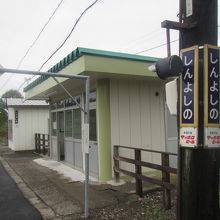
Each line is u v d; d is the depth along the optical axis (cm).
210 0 269
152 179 536
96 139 746
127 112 744
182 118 266
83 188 666
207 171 258
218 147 256
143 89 775
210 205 259
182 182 267
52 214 502
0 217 498
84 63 590
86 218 474
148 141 773
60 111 1066
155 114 792
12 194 650
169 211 491
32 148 1625
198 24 268
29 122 1625
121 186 659
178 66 261
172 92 281
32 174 874
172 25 268
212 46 260
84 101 826
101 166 718
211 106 256
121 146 664
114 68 625
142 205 529
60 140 1098
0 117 2625
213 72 259
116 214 488
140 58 657
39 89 969
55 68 761
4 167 1048
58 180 763
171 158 817
